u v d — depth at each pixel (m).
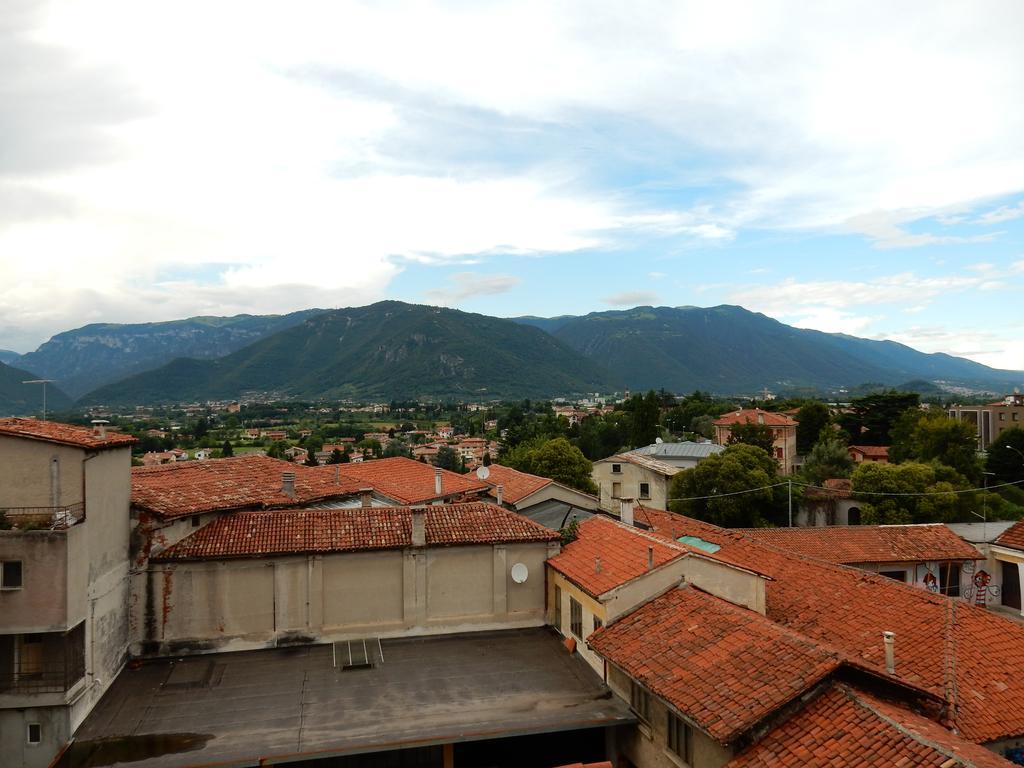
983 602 34.22
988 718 17.92
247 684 22.64
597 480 72.75
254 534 26.36
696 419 142.88
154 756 18.36
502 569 27.94
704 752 17.05
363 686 22.58
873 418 111.62
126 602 24.14
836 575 27.86
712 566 24.00
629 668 19.67
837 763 13.93
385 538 27.05
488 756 21.58
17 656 19.39
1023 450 79.25
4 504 20.16
